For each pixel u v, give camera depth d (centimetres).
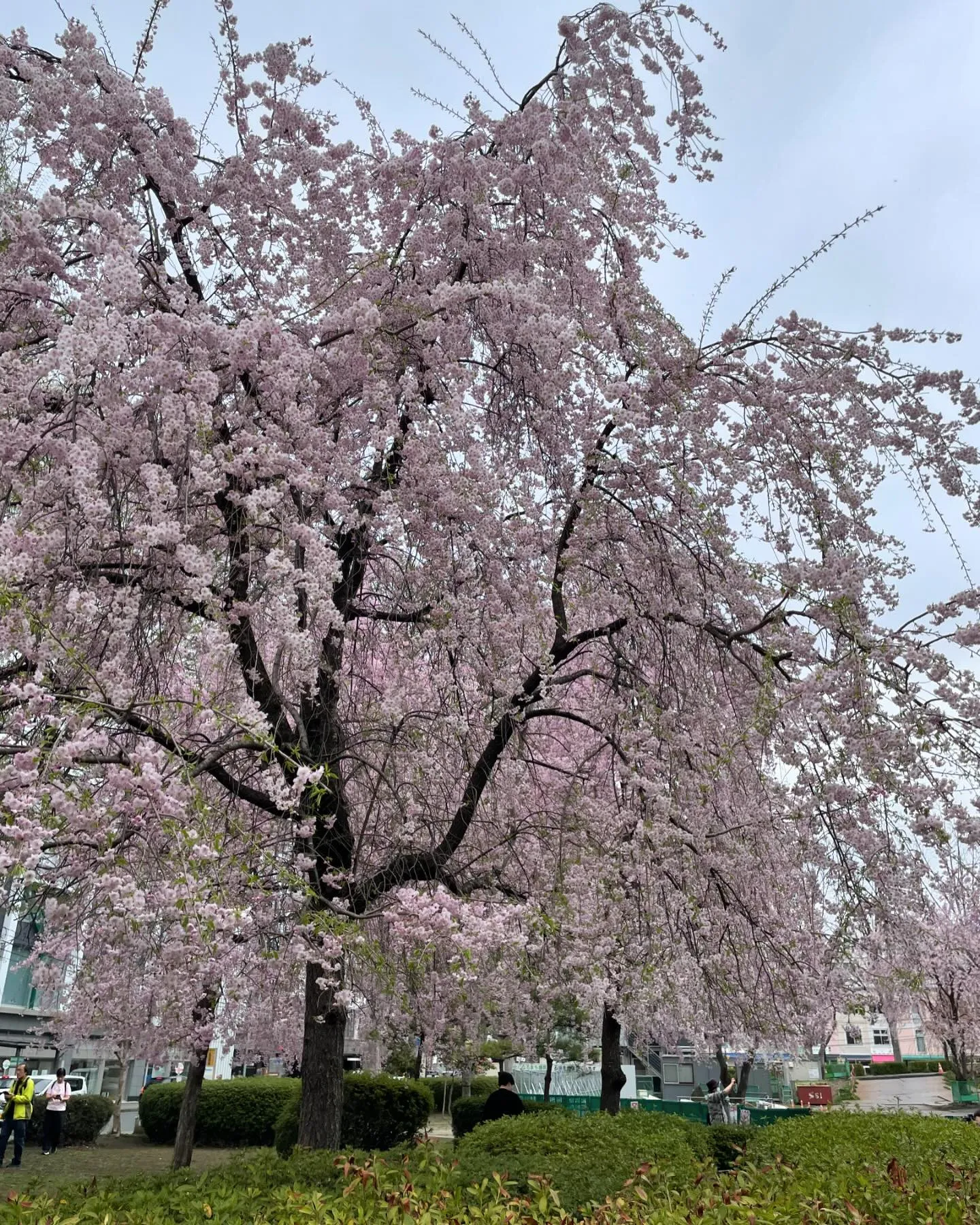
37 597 403
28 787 324
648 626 643
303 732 497
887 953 584
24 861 310
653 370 597
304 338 545
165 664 487
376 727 544
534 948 521
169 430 411
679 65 598
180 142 542
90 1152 1195
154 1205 369
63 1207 354
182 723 458
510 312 543
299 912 439
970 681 477
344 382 531
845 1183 414
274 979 695
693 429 577
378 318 464
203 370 420
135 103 510
